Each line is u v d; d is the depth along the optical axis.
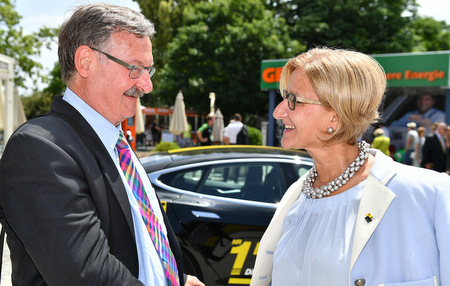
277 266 1.32
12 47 20.38
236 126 9.84
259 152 3.68
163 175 3.33
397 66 13.73
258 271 1.50
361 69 1.20
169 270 1.34
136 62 1.23
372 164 1.24
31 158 1.01
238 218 3.19
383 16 26.00
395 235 1.11
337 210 1.24
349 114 1.19
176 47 24.39
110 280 1.03
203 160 3.46
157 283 1.23
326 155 1.30
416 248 1.09
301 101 1.25
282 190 3.40
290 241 1.32
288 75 1.34
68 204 1.01
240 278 3.16
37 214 0.98
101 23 1.19
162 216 1.46
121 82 1.22
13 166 1.02
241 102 23.97
